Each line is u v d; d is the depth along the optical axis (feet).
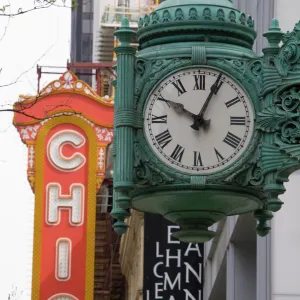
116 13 288.10
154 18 43.27
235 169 41.65
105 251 265.75
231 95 42.22
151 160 41.93
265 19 85.25
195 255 127.85
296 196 78.33
